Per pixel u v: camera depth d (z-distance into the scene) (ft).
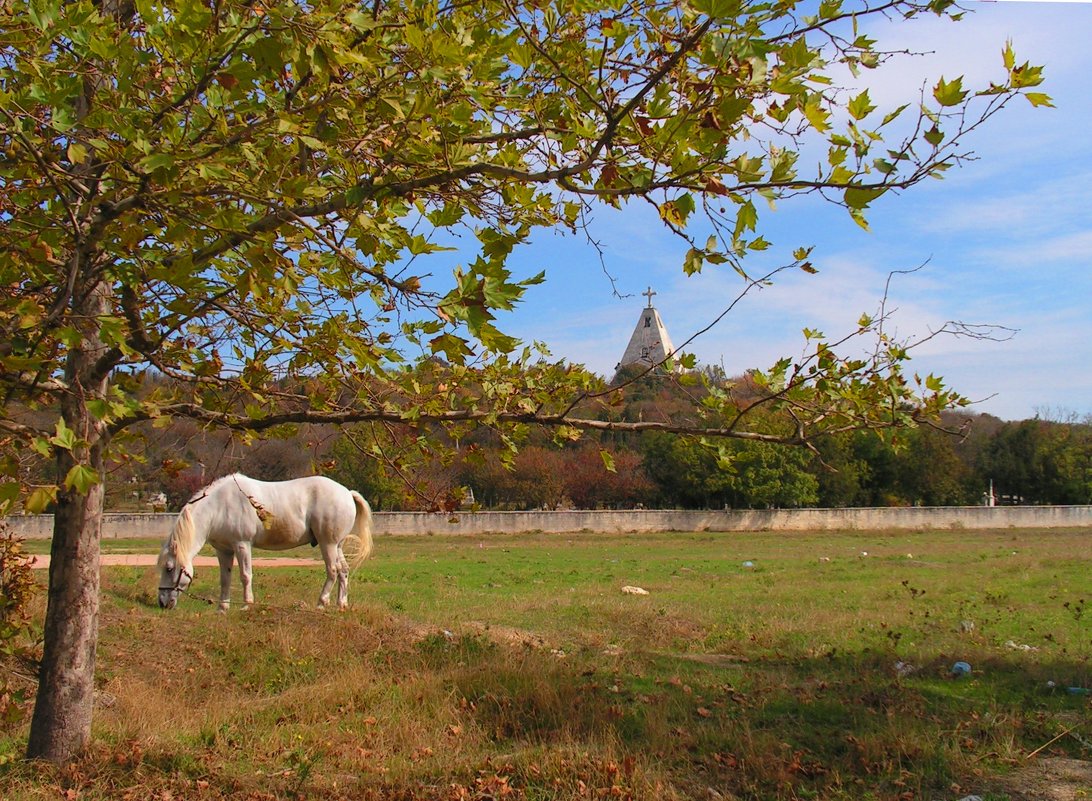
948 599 55.77
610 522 135.33
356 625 38.58
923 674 33.35
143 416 17.24
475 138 14.14
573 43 13.12
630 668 33.76
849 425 15.76
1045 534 137.59
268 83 14.03
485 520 129.08
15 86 13.83
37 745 19.65
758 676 32.48
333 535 44.93
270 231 13.20
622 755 22.97
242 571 43.57
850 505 164.45
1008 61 10.29
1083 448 182.50
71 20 11.91
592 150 11.59
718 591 62.03
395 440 18.26
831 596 57.88
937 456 167.12
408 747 24.31
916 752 23.44
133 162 12.73
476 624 43.24
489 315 11.15
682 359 15.92
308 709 27.45
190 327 16.51
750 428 17.13
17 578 24.64
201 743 23.99
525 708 27.25
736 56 9.67
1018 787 21.59
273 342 15.92
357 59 11.84
